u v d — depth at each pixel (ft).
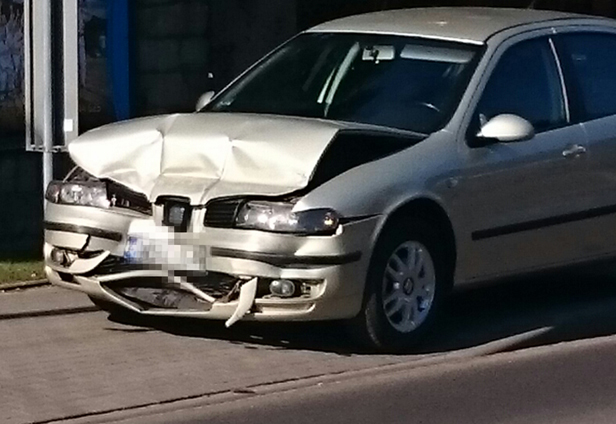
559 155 29.55
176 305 26.21
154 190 26.11
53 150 29.71
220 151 26.23
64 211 27.22
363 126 27.17
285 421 22.65
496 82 29.14
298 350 27.09
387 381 25.14
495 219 28.30
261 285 25.45
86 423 22.25
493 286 31.65
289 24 46.06
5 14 41.11
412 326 27.14
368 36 30.55
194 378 24.85
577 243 30.42
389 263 26.50
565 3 51.57
